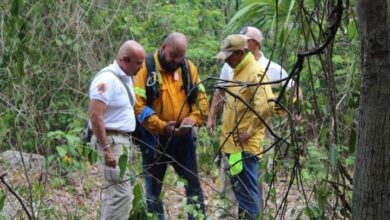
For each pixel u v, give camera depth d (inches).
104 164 180.1
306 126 151.7
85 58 346.6
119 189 180.4
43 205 179.2
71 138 162.1
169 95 202.7
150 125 199.2
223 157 184.7
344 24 153.1
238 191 188.2
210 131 204.8
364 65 91.6
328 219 140.5
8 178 195.2
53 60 326.3
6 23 142.9
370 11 89.1
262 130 193.0
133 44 182.7
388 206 92.3
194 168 204.5
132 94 185.5
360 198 93.9
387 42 89.4
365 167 93.0
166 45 200.8
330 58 126.3
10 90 168.2
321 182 136.7
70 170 193.9
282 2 144.6
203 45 375.9
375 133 91.6
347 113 135.2
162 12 382.6
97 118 177.8
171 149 203.0
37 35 306.7
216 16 402.6
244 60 187.9
